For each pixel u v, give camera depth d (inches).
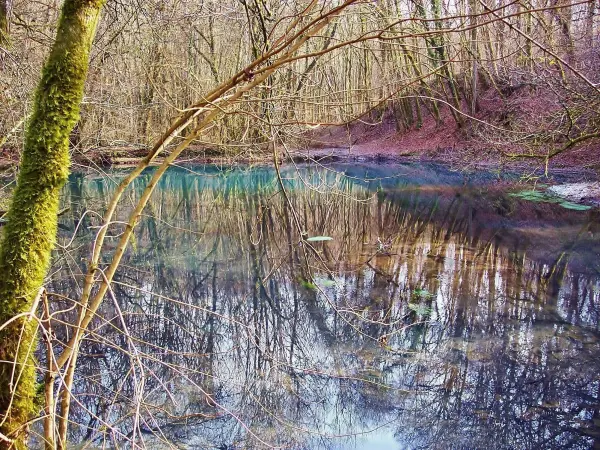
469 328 223.0
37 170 80.0
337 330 224.2
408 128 898.1
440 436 150.3
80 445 139.4
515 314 236.1
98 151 304.7
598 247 332.8
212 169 702.5
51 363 74.3
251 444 146.3
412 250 338.3
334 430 154.2
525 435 153.3
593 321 227.5
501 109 636.1
